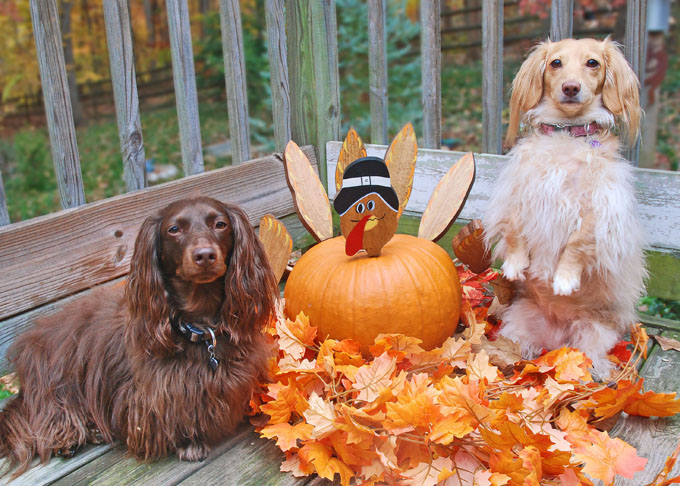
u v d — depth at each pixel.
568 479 2.06
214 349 2.32
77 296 3.02
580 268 2.62
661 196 3.27
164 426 2.29
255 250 2.40
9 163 8.66
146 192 3.30
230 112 3.88
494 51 3.75
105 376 2.42
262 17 8.99
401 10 8.62
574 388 2.51
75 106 10.59
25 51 9.54
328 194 4.43
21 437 2.38
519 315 2.98
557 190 2.60
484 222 2.90
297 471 2.21
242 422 2.54
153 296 2.24
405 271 2.66
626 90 2.73
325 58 4.15
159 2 11.95
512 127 3.00
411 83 7.81
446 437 2.08
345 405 2.25
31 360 2.49
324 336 2.71
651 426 2.45
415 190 4.10
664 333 3.23
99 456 2.38
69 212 2.98
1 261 2.74
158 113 10.90
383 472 2.14
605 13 7.64
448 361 2.64
